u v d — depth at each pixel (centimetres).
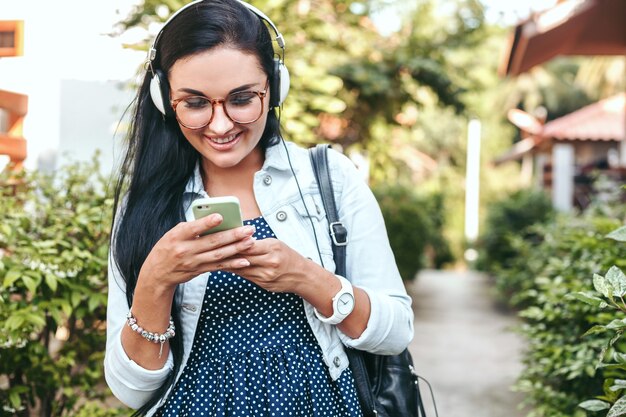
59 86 491
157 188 176
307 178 180
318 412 169
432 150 2862
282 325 171
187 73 161
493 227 1370
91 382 329
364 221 179
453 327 864
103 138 519
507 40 881
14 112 473
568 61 3119
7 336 281
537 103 3070
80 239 321
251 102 164
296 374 168
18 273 280
